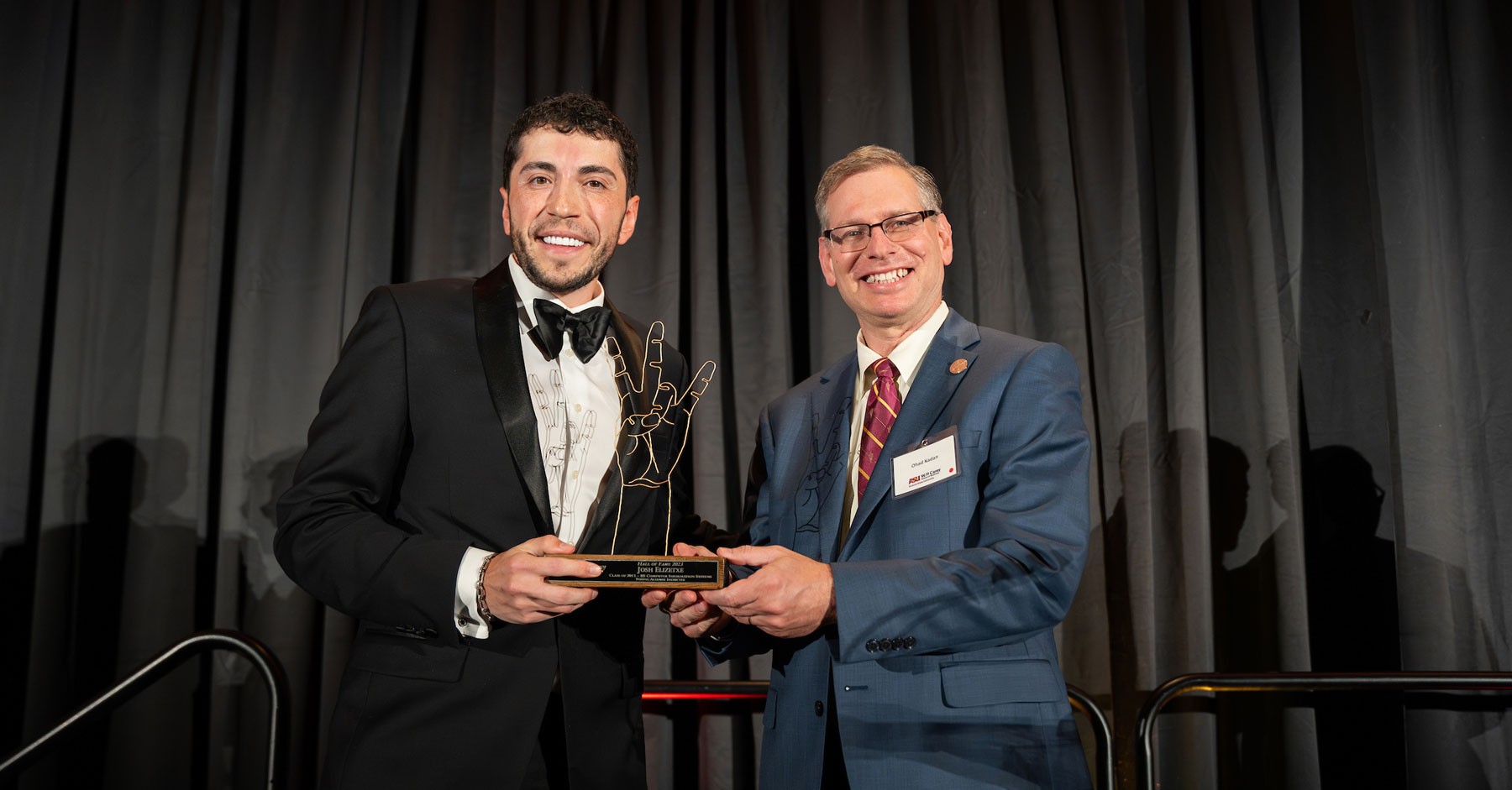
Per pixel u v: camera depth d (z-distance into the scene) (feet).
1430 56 8.47
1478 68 8.34
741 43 9.36
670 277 8.70
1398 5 8.39
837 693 4.56
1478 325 7.97
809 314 8.88
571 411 5.05
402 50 9.45
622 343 5.46
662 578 3.98
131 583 8.20
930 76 9.07
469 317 5.00
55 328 8.46
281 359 8.68
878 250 5.61
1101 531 8.03
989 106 8.67
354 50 9.16
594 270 5.09
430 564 4.11
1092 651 7.84
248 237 8.87
